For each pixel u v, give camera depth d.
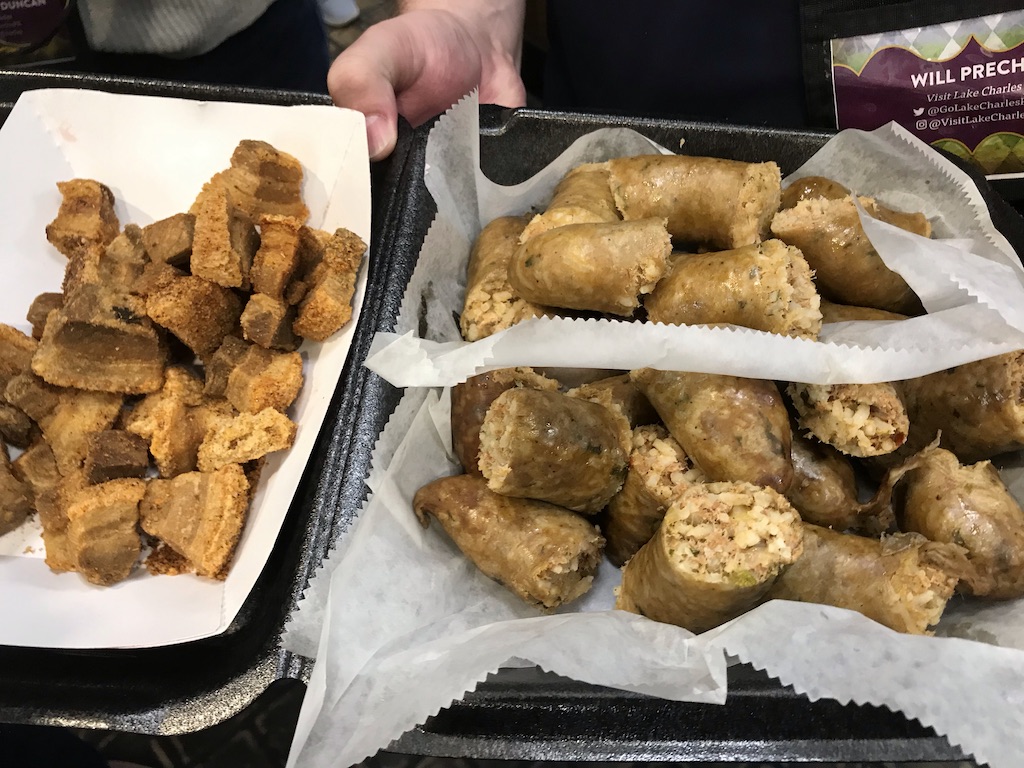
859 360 0.22
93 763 0.29
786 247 0.24
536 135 0.30
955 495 0.23
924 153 0.27
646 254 0.23
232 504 0.25
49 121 0.31
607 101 0.41
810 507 0.24
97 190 0.30
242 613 0.25
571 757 0.21
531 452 0.22
